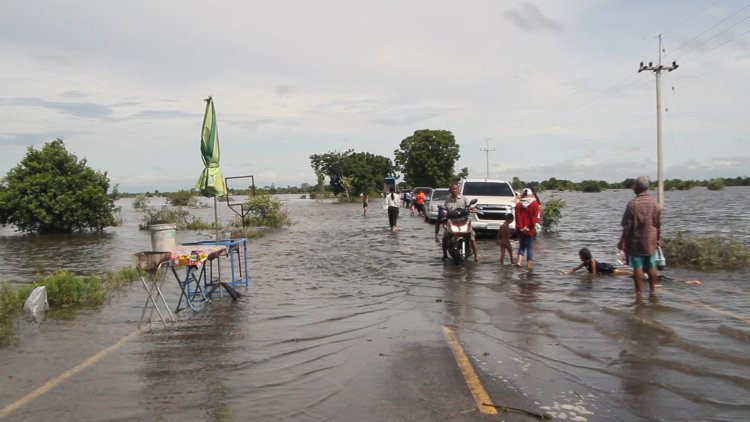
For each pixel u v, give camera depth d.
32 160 24.55
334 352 5.48
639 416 3.87
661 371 4.75
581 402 4.12
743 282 8.98
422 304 7.71
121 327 6.71
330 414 3.97
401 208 43.41
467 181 18.91
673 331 5.98
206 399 4.31
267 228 23.64
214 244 8.48
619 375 4.69
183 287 7.47
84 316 7.33
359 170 69.38
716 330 6.02
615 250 13.76
